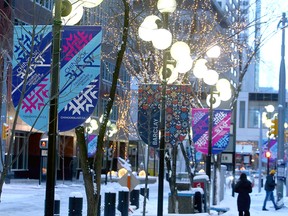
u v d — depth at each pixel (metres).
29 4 29.33
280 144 29.38
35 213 19.84
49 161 8.98
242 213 19.62
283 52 29.83
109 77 45.31
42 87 9.83
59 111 10.26
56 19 8.93
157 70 20.06
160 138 14.40
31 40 9.12
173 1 13.59
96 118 41.50
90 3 9.98
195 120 21.64
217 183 25.98
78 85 10.12
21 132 41.59
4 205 22.36
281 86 29.98
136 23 20.50
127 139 53.62
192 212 20.17
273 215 23.34
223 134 21.81
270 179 26.33
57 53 8.94
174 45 14.35
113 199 16.56
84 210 20.64
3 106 30.72
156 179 46.66
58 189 34.41
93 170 11.32
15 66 9.79
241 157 85.31
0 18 22.91
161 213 14.15
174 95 15.99
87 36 10.11
